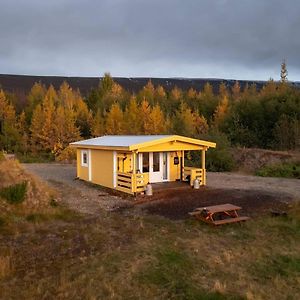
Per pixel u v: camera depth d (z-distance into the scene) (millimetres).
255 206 14969
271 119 41625
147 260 9133
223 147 30688
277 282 8336
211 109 61906
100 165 20625
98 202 16109
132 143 18156
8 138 51594
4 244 10141
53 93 75250
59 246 10086
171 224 12430
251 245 10609
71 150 44031
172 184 19922
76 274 8289
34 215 12961
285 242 10969
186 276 8422
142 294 7516
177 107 65438
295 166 26734
